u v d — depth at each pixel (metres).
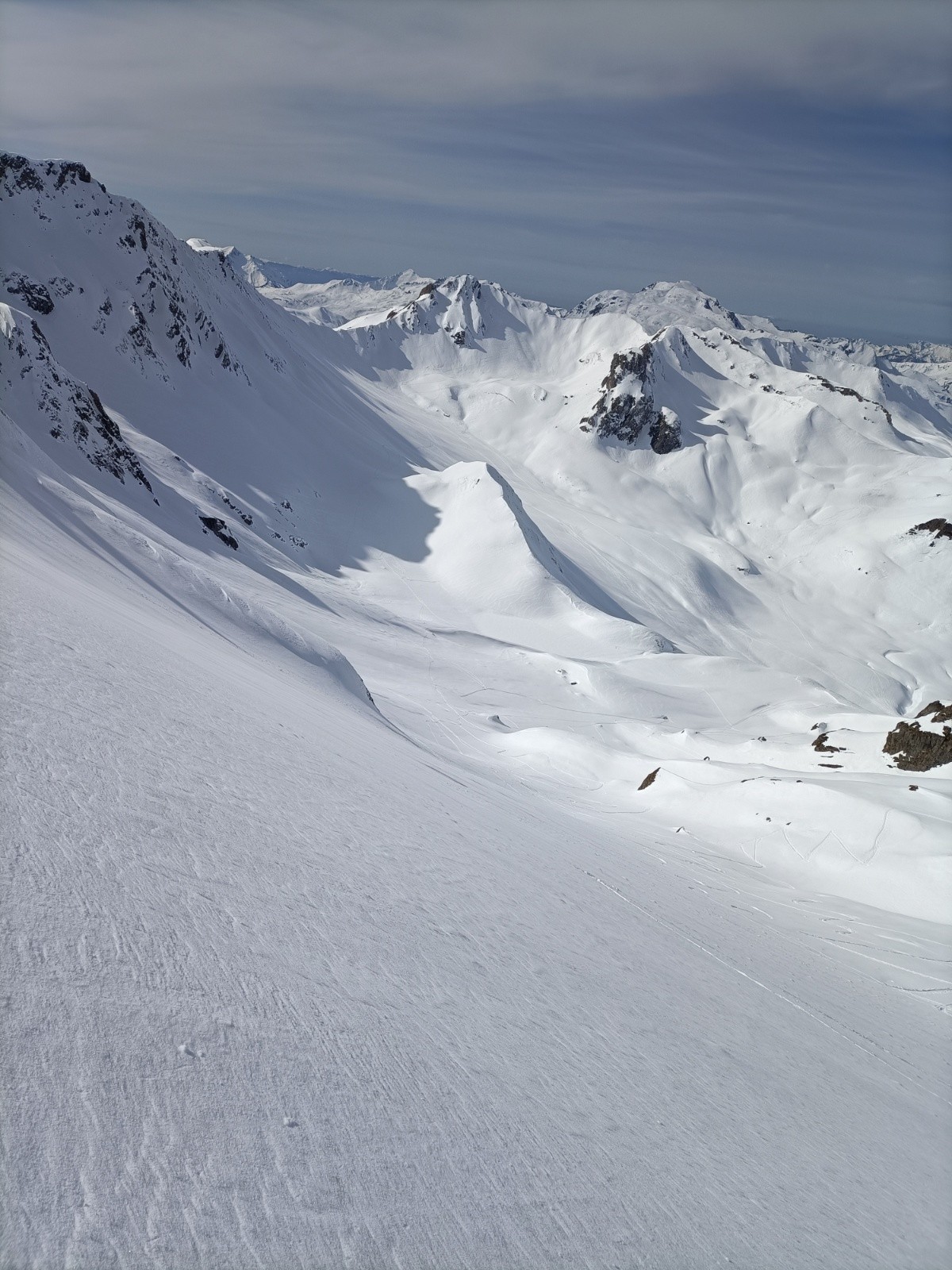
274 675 22.27
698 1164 5.03
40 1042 3.00
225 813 6.49
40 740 5.69
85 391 102.19
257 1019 3.93
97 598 15.01
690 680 107.00
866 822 30.36
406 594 140.00
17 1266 2.15
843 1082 9.05
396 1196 3.32
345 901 6.13
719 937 14.81
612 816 35.56
